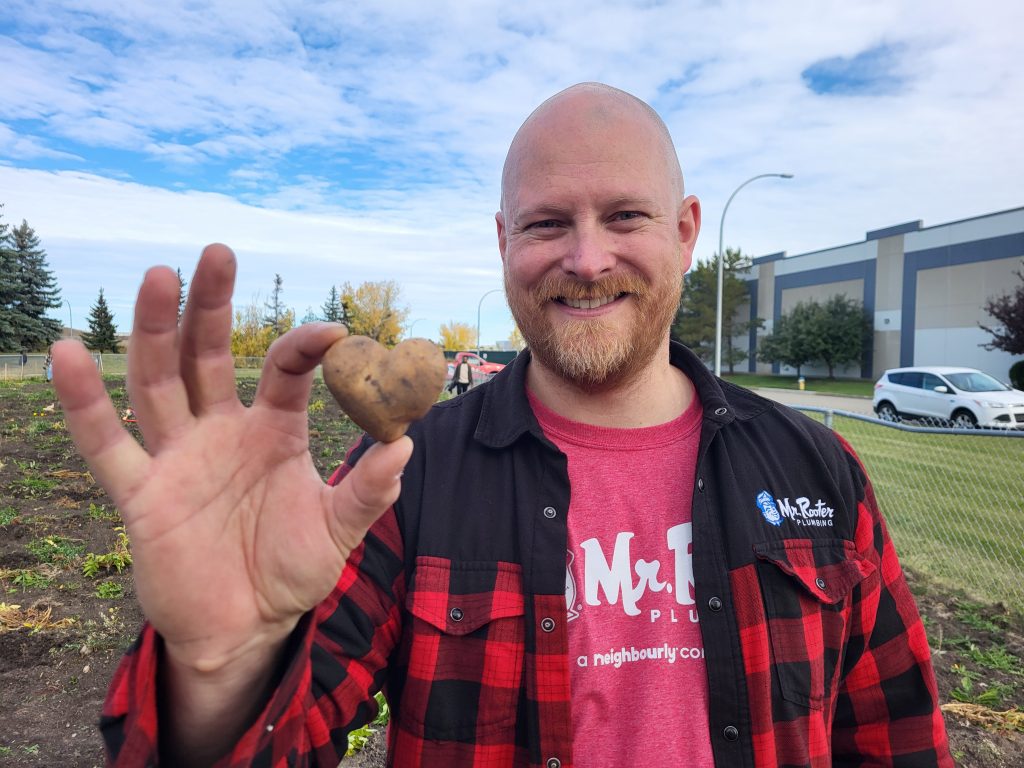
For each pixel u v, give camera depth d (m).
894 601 0.60
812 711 0.54
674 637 0.53
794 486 0.59
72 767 1.10
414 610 0.52
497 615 0.52
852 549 0.59
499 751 0.50
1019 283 13.98
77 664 1.42
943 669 1.45
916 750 0.58
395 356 0.38
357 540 0.38
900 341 16.77
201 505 0.36
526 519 0.54
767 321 21.41
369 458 0.38
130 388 0.36
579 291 0.55
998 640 1.58
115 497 0.35
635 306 0.56
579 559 0.54
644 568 0.55
